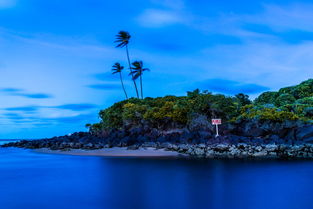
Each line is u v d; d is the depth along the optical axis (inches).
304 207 317.7
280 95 1355.8
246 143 952.9
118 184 462.0
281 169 601.3
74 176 561.0
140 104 1486.2
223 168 621.9
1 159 978.7
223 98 1197.1
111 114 1489.9
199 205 328.5
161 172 579.5
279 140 970.1
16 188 450.0
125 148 1123.3
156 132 1251.8
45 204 346.6
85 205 338.3
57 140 1664.6
